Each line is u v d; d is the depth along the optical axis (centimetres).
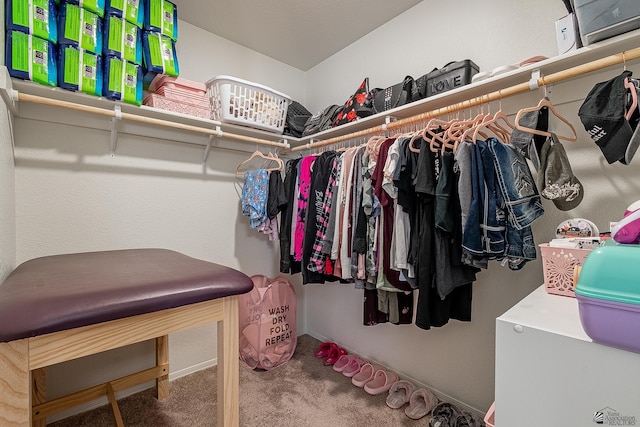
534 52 125
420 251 110
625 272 50
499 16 136
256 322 185
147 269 94
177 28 162
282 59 229
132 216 162
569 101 113
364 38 199
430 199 110
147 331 74
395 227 119
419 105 139
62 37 117
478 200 97
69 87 119
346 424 136
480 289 141
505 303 133
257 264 217
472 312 143
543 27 123
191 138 181
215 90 169
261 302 187
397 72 179
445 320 114
